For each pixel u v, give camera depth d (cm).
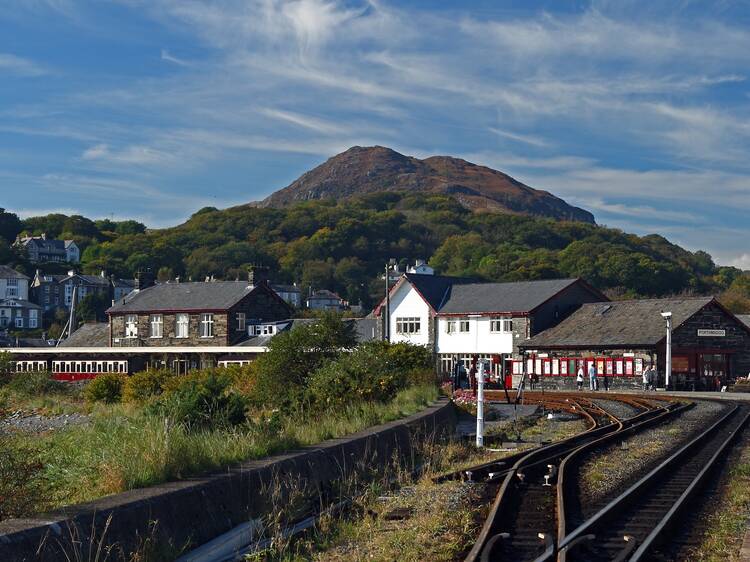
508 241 19812
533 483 1523
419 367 3853
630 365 5725
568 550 974
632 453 1962
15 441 1209
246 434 1523
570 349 6075
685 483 1520
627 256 12950
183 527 1007
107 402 4778
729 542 1077
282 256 19275
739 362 6028
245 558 991
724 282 15512
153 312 7631
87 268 18162
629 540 1038
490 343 6669
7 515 976
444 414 2459
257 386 3625
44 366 7888
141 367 7544
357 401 2469
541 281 6850
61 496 1157
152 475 1110
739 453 1962
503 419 3247
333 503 1309
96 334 8225
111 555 873
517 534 1116
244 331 7394
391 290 7238
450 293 7194
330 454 1454
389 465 1698
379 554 1019
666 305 6056
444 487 1475
